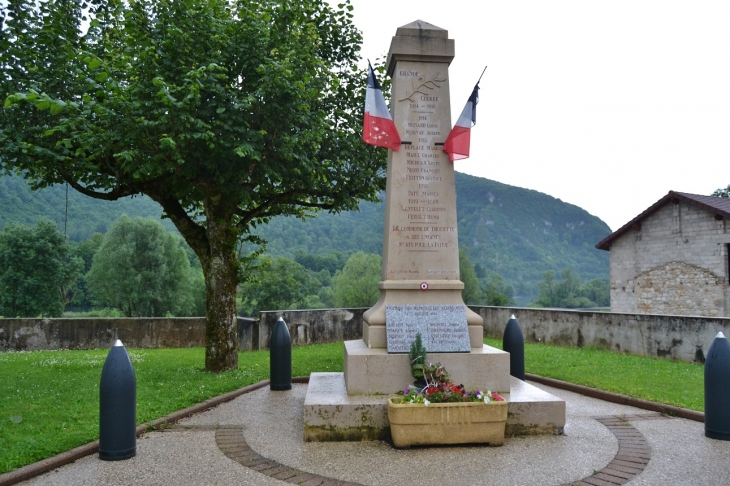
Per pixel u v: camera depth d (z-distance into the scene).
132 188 9.86
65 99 9.23
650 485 4.38
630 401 7.35
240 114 8.52
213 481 4.50
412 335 6.37
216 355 9.74
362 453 5.18
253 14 8.99
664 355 11.47
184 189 9.94
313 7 10.51
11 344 14.35
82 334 14.61
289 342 8.54
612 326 12.60
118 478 4.58
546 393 6.21
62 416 6.38
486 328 15.89
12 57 8.98
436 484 4.39
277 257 55.12
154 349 14.23
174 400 7.24
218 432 5.98
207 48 8.81
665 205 24.67
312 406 5.63
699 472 4.67
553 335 14.03
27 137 8.91
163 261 47.69
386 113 6.96
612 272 26.86
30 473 4.59
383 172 11.54
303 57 9.07
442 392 5.43
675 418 6.58
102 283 47.00
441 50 7.13
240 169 8.93
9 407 6.82
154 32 8.69
